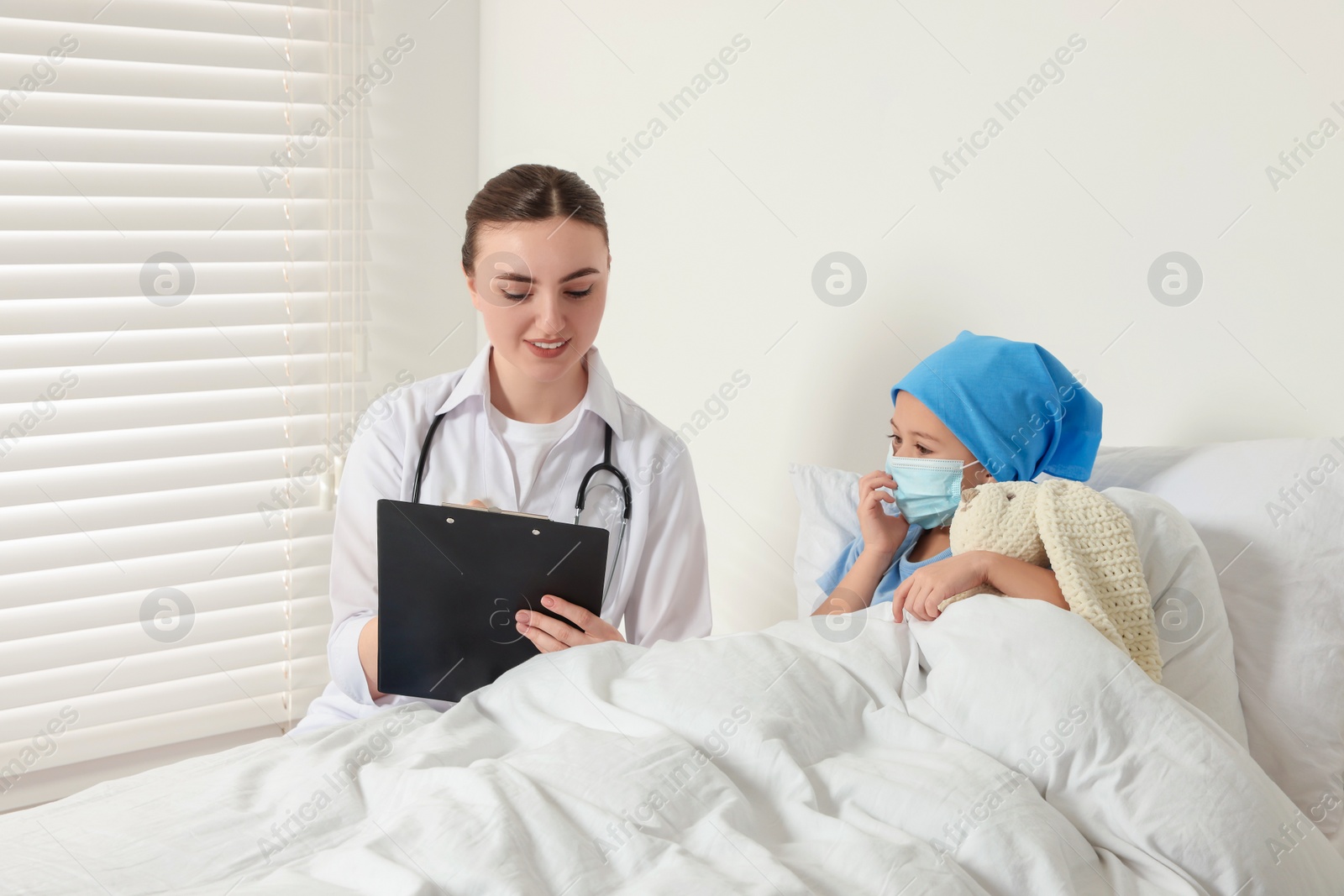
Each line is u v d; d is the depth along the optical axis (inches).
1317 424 50.4
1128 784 37.5
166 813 40.8
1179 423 56.2
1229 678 45.9
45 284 90.2
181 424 97.4
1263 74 50.8
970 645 42.4
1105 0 57.1
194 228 96.7
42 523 91.6
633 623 67.2
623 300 98.4
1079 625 41.1
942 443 56.3
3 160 88.0
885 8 68.8
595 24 94.7
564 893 33.1
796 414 79.7
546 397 62.2
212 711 102.9
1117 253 57.9
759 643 46.3
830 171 74.6
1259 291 52.1
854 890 33.3
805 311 77.8
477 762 39.5
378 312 109.5
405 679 52.0
